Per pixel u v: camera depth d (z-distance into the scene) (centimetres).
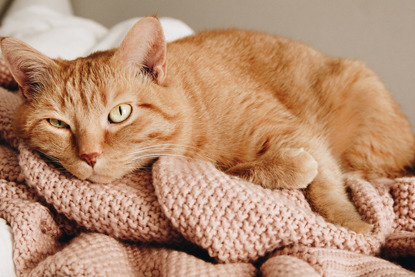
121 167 46
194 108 51
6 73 61
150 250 44
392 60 78
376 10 76
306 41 82
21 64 48
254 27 85
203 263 39
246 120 52
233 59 59
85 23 84
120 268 40
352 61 63
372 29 77
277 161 48
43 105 47
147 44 48
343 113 60
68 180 45
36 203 45
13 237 42
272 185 48
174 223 41
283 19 83
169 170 44
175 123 48
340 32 80
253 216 41
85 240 42
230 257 41
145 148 47
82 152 44
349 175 55
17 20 80
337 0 78
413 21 75
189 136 50
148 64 49
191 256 40
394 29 76
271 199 42
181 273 37
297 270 36
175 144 49
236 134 52
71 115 46
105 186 45
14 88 63
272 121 53
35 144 48
